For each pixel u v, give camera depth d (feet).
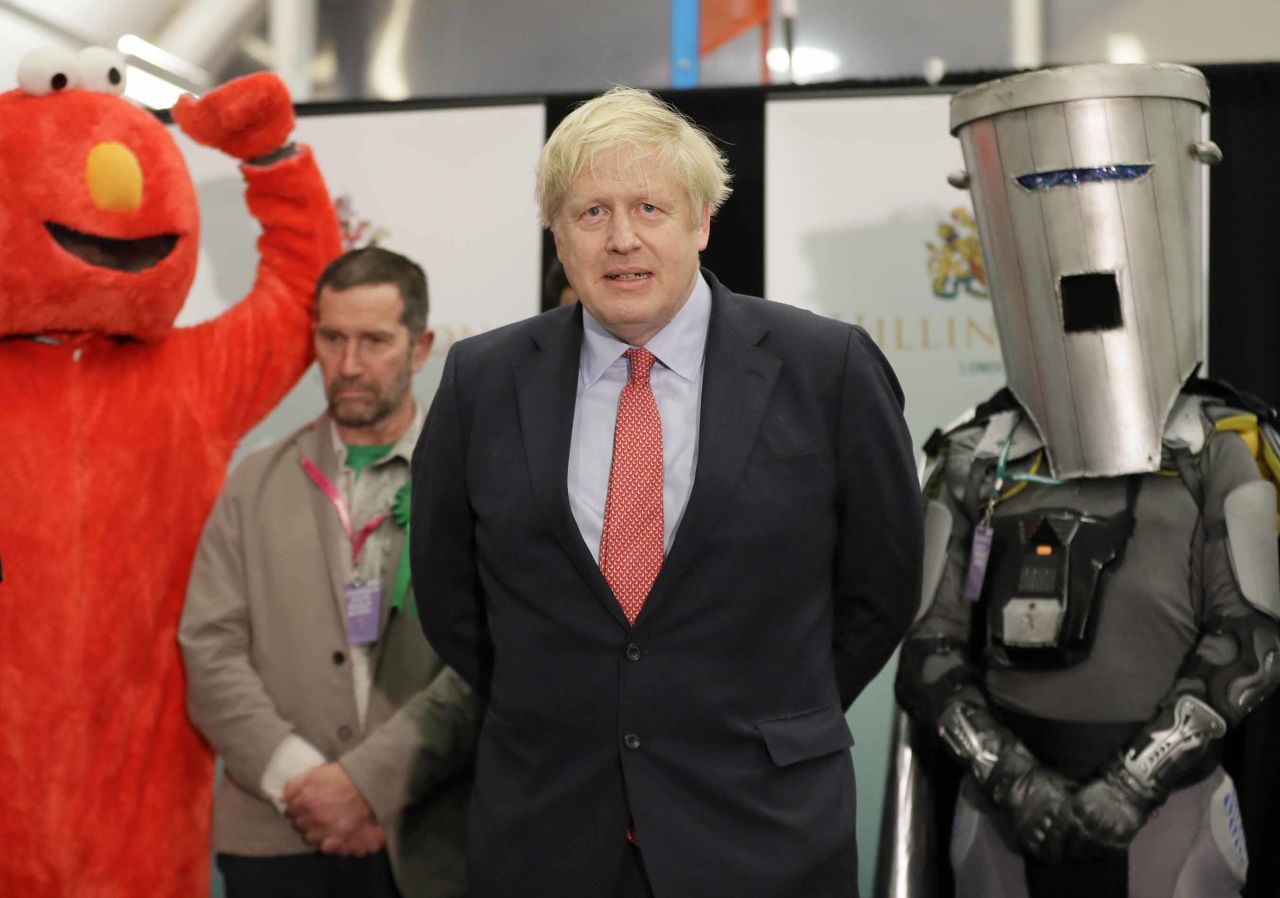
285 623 7.18
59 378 7.13
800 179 8.52
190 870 7.32
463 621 5.78
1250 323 8.20
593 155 4.79
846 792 5.07
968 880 6.68
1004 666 6.59
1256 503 6.32
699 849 4.78
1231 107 8.23
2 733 6.89
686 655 4.85
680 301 5.08
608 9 10.25
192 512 7.39
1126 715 6.38
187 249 7.34
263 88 7.55
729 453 4.90
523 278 8.74
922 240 8.43
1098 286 6.60
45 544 6.95
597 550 4.97
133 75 9.87
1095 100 6.42
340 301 7.41
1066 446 6.56
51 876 6.90
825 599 5.17
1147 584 6.40
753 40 10.15
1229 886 6.36
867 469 5.12
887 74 10.07
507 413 5.22
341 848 6.93
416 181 8.84
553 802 4.93
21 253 6.86
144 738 7.15
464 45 10.39
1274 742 7.62
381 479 7.39
